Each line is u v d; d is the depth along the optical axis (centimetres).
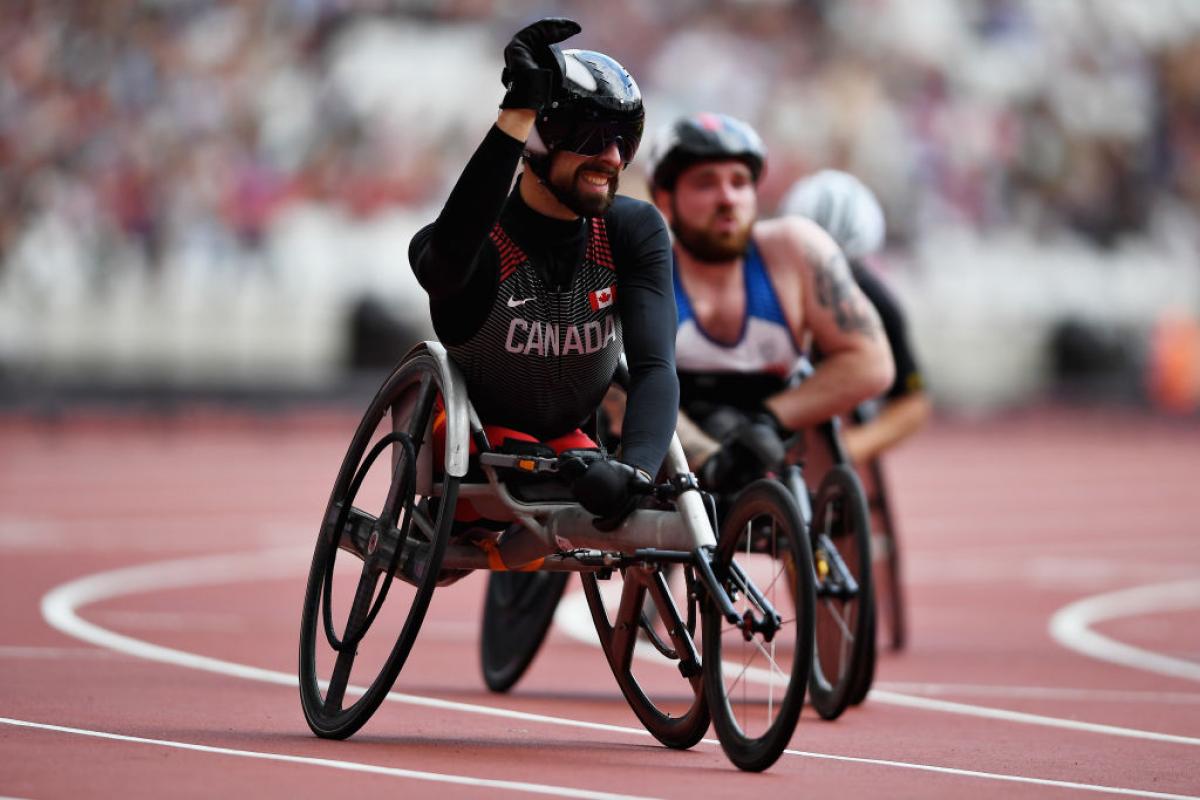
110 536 4456
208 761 1548
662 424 1656
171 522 4853
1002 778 1622
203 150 9219
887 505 2873
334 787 1421
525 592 2231
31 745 1617
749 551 1694
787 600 2158
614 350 1741
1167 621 3341
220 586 3503
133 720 1828
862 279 2814
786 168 10375
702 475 2252
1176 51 12669
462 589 3700
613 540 1683
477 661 2589
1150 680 2533
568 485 1689
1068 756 1792
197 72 9512
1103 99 12088
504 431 1742
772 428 2292
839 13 11294
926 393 2845
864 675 2072
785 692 1572
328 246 9062
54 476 6281
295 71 9769
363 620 1750
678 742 1744
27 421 8475
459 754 1653
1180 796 1549
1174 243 11981
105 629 2791
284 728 1806
